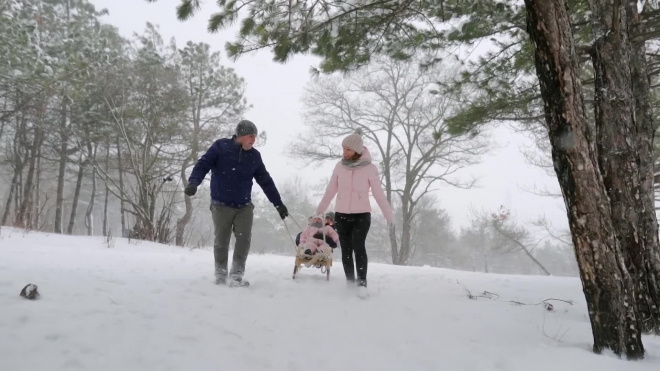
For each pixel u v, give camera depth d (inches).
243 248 159.8
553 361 88.9
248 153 166.2
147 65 681.0
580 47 130.5
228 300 131.2
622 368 84.7
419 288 184.2
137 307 114.5
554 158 97.1
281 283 168.6
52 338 85.1
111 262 210.8
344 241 168.6
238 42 187.3
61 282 137.2
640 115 150.3
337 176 171.3
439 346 99.1
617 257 94.5
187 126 746.2
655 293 124.2
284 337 99.3
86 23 716.7
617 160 120.9
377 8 187.3
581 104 94.9
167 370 75.4
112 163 818.2
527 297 179.0
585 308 156.1
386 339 102.9
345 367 83.2
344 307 132.8
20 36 468.8
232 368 78.7
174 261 242.2
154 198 542.0
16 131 748.6
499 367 86.1
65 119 735.7
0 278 133.8
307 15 185.0
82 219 1545.3
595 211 93.8
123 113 638.5
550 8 94.6
